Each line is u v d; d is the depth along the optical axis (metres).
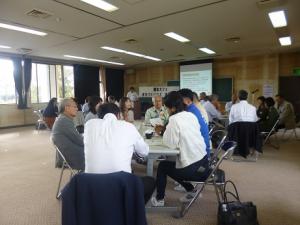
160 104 4.11
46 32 5.39
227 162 4.27
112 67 12.16
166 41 6.48
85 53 8.13
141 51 7.92
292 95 8.79
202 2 3.79
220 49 7.84
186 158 2.22
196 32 5.61
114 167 1.57
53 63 9.79
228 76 9.88
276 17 4.59
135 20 4.62
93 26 4.97
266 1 3.79
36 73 9.61
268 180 3.38
